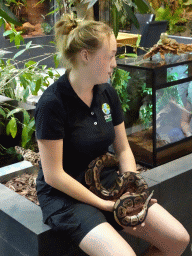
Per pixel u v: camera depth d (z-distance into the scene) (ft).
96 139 6.09
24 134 9.63
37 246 6.07
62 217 5.90
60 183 5.87
